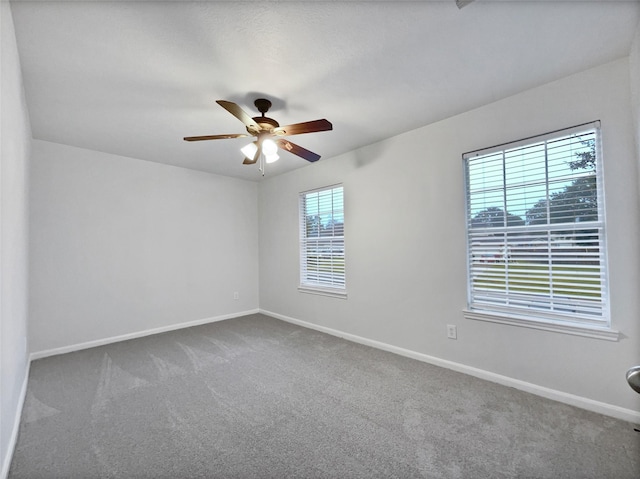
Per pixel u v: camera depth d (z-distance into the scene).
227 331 4.08
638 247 1.88
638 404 1.88
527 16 1.56
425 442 1.75
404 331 3.11
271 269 4.96
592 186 2.07
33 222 3.15
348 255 3.68
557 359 2.17
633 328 1.89
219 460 1.62
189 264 4.38
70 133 3.03
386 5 1.47
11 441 1.70
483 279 2.60
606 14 1.55
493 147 2.47
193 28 1.61
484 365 2.54
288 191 4.62
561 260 2.19
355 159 3.58
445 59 1.91
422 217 2.95
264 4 1.46
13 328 1.89
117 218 3.73
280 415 2.04
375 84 2.19
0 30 1.31
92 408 2.15
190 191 4.41
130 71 1.99
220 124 2.82
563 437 1.76
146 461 1.61
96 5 1.44
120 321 3.72
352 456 1.64
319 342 3.59
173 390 2.41
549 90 2.20
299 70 2.01
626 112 1.90
